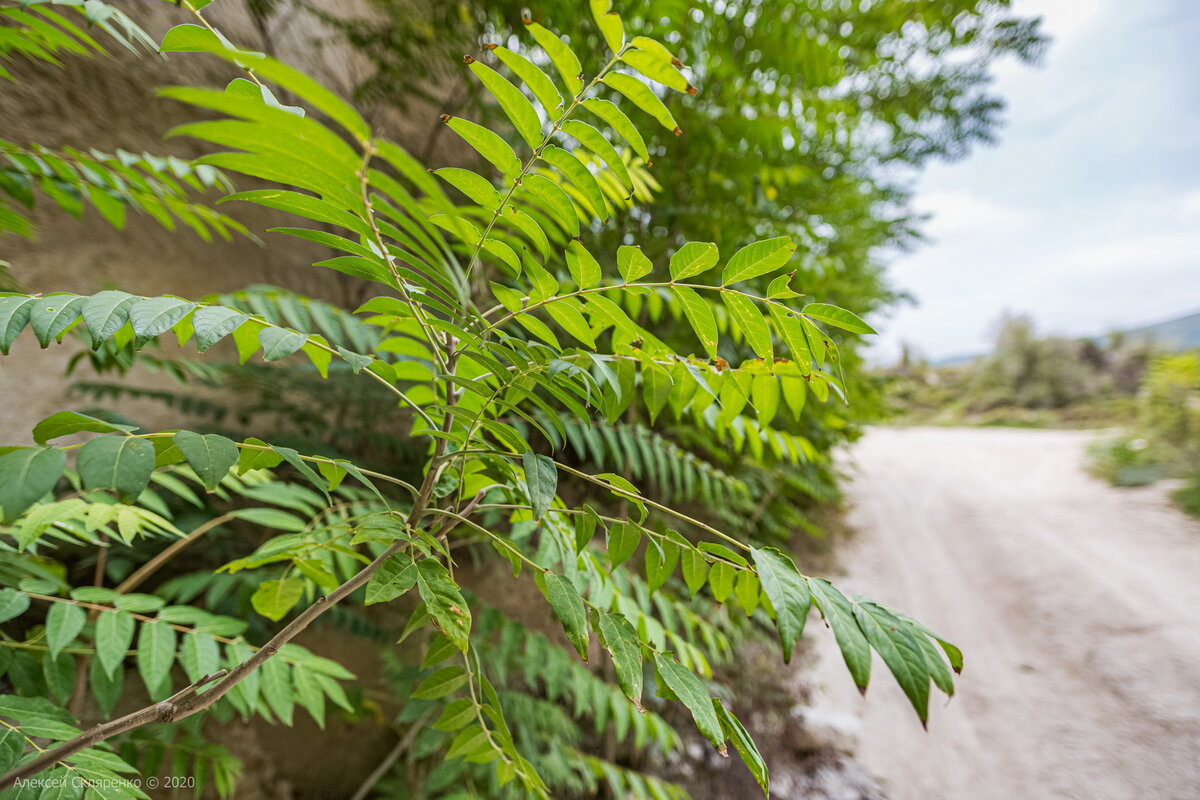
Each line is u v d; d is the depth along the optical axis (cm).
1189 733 265
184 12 180
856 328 52
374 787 163
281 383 162
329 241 48
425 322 53
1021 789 244
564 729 147
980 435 1130
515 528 79
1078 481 675
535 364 53
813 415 219
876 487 688
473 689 64
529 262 52
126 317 43
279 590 75
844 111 196
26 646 75
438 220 54
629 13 169
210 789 133
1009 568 451
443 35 179
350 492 100
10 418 141
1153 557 446
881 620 49
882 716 287
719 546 56
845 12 214
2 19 79
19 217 78
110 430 40
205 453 40
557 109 47
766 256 51
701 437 177
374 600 46
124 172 82
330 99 31
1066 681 311
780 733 262
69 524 70
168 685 75
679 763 229
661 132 183
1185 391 693
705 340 56
